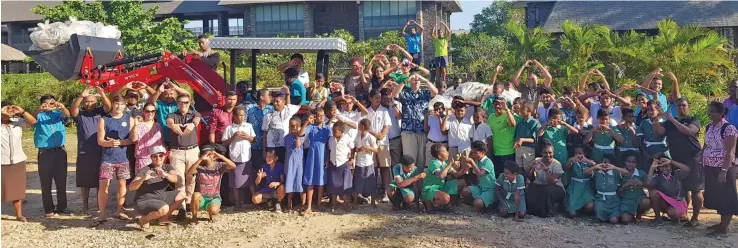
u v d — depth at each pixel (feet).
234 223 25.49
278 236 23.49
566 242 22.35
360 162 27.94
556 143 27.30
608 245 21.95
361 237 23.16
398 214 26.81
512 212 26.04
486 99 30.66
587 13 103.45
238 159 27.22
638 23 99.60
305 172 27.12
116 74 29.99
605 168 25.49
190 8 133.69
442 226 24.64
